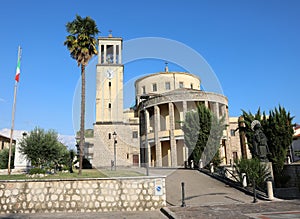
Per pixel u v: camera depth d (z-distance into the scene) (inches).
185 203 452.1
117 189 438.9
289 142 701.3
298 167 648.4
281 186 668.7
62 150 851.4
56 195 431.2
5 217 378.3
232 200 472.1
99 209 429.7
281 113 715.4
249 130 748.0
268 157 697.0
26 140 783.7
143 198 438.6
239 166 599.2
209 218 326.3
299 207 396.2
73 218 368.8
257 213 352.2
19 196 426.9
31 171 578.9
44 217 378.0
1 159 1051.3
